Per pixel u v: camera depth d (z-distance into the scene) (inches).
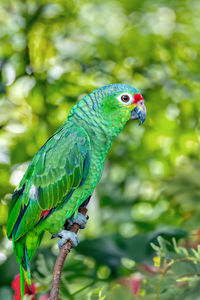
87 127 139.6
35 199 131.6
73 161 134.0
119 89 140.8
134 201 232.7
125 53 213.0
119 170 245.3
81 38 211.9
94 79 200.1
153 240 150.5
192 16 230.7
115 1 226.1
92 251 154.9
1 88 171.2
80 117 141.4
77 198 135.9
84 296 137.9
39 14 204.5
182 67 217.8
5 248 166.9
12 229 133.0
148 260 148.3
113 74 202.1
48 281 134.8
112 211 241.3
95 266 157.4
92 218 252.7
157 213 223.5
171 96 206.7
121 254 154.6
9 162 185.0
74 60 202.1
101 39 211.2
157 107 206.8
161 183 161.3
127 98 140.0
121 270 152.1
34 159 136.8
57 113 193.3
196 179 155.9
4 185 173.9
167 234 145.0
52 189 132.6
